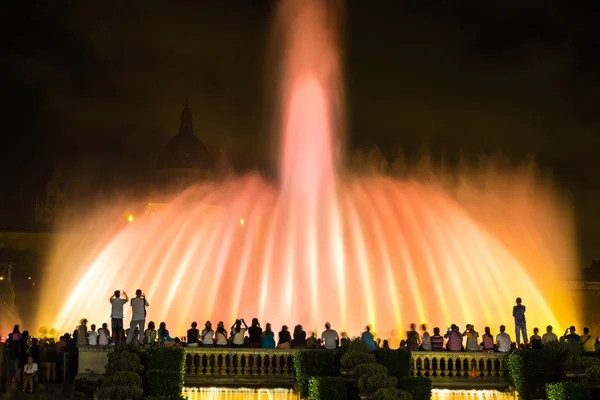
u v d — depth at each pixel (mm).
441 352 37188
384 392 30016
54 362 36531
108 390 29500
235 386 35812
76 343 37844
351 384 32656
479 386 36906
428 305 64875
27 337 36625
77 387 33594
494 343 43031
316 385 32750
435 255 66438
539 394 35406
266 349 36438
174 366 34344
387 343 38562
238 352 36344
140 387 30891
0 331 126438
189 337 40062
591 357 34562
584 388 32969
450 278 65562
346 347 35625
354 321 62781
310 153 64938
